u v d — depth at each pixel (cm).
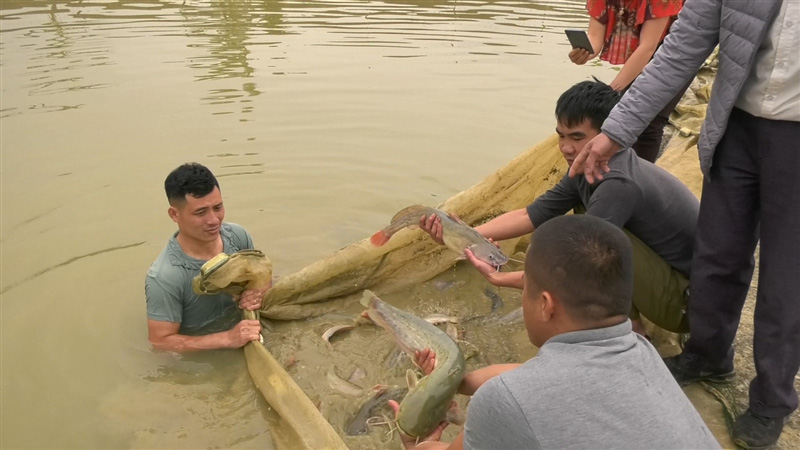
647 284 368
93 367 391
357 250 451
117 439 337
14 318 431
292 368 392
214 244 414
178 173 380
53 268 489
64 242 523
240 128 746
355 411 357
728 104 297
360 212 588
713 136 308
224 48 1040
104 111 777
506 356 405
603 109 351
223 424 346
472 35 1159
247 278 403
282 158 680
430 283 482
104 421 349
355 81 906
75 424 347
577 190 403
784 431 330
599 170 348
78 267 491
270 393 351
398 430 311
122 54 992
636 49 464
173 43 1055
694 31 306
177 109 791
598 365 203
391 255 465
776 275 300
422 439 304
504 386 207
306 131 745
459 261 505
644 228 368
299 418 329
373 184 636
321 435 317
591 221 223
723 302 335
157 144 698
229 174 644
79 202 584
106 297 457
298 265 505
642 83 320
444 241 400
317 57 1011
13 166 641
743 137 304
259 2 1373
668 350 399
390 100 842
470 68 974
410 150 708
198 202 379
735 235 320
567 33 470
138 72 913
